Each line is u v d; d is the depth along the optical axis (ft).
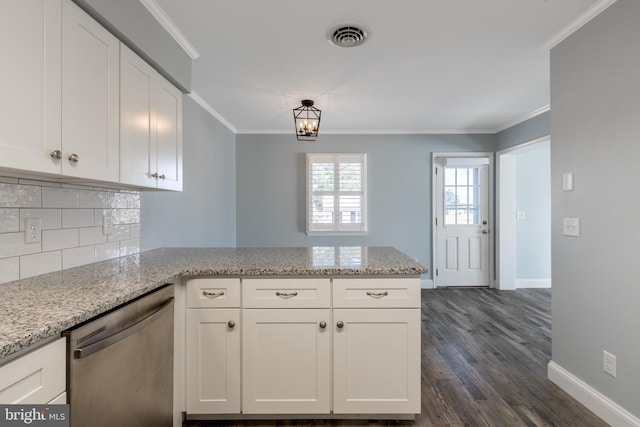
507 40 7.22
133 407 3.97
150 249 7.93
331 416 5.88
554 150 7.14
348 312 5.49
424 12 6.20
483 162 15.60
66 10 3.82
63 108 3.78
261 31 6.84
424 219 15.87
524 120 13.60
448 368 7.89
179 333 5.41
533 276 16.11
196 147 10.97
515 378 7.42
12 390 2.51
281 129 15.42
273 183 15.72
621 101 5.52
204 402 5.56
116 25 4.65
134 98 5.25
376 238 15.80
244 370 5.53
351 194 15.55
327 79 9.42
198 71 8.82
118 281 4.49
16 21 3.21
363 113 12.91
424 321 11.23
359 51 7.74
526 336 9.89
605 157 5.83
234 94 10.61
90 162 4.23
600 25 5.93
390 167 15.81
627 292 5.43
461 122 14.30
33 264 4.72
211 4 5.90
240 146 15.65
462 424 5.84
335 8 6.09
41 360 2.76
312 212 15.52
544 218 16.07
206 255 7.04
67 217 5.33
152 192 8.05
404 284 5.49
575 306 6.57
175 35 6.68
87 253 5.80
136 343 4.04
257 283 5.50
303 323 5.50
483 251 15.97
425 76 9.22
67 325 2.97
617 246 5.61
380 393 5.53
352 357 5.51
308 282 5.49
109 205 6.38
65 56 3.81
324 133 15.71
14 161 3.19
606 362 5.83
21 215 4.50
